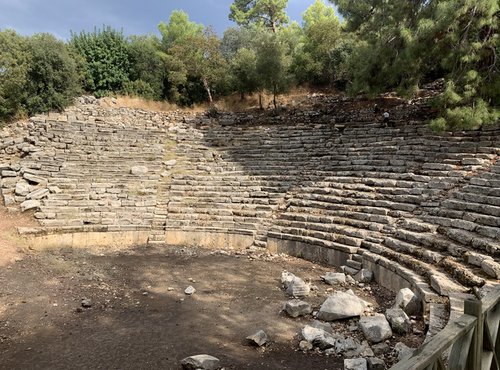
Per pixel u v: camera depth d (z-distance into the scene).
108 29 33.09
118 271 12.80
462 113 14.11
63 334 8.22
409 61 16.55
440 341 2.65
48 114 25.41
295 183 18.41
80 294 10.51
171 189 19.58
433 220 11.79
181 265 13.63
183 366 6.75
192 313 9.38
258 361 6.98
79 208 17.47
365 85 19.55
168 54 35.47
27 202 17.19
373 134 20.12
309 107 28.11
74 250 15.41
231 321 8.90
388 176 15.61
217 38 32.06
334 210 15.34
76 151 21.78
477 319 2.99
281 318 9.02
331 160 19.23
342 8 22.97
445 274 9.03
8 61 23.75
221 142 24.61
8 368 6.90
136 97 31.38
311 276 12.30
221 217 17.39
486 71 15.05
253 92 32.09
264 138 24.14
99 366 6.92
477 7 13.52
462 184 12.92
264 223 16.61
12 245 14.34
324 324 8.24
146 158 22.38
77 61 29.42
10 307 9.52
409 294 8.59
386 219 13.10
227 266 13.51
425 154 16.06
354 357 6.97
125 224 17.12
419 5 16.86
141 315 9.25
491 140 15.30
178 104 33.09
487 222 10.31
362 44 22.23
